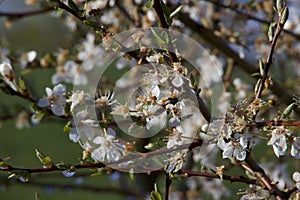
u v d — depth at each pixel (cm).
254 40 128
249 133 91
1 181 132
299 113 113
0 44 121
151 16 107
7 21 122
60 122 129
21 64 116
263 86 93
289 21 126
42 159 90
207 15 130
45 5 119
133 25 114
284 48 131
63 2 91
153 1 90
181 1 114
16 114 130
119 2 117
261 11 121
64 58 120
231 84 122
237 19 126
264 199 98
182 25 120
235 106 91
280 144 91
